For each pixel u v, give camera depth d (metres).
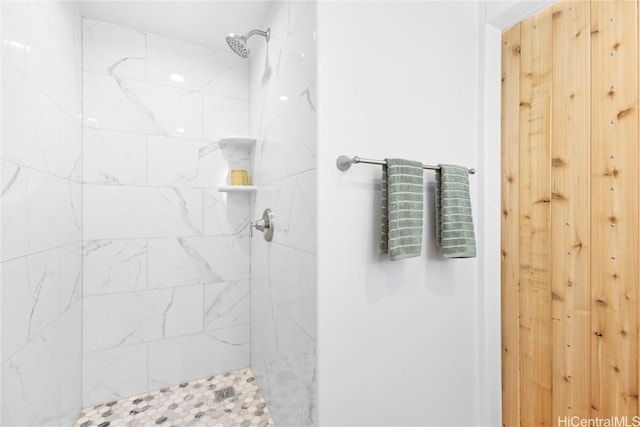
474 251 1.13
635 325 0.93
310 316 1.05
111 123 1.63
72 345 1.42
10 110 0.90
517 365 1.27
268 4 1.49
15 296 0.92
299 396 1.16
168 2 1.48
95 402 1.59
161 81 1.75
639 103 0.92
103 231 1.61
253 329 1.88
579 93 1.06
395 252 0.98
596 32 1.01
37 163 1.07
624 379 0.96
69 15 1.39
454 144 1.27
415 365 1.18
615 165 0.97
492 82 1.30
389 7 1.13
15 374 0.92
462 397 1.29
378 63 1.11
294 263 1.19
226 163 1.90
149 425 1.44
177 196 1.78
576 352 1.07
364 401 1.07
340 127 1.03
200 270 1.83
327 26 1.01
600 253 1.01
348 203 1.05
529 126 1.22
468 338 1.30
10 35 0.90
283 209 1.32
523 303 1.25
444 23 1.25
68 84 1.37
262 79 1.65
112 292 1.63
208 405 1.59
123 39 1.66
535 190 1.20
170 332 1.76
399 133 1.14
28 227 1.00
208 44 1.84
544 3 1.12
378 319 1.10
